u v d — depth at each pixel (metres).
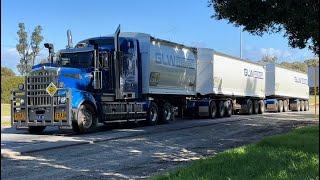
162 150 14.66
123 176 10.48
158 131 20.88
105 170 11.22
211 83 32.06
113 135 19.02
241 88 37.41
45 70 19.95
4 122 27.47
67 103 19.52
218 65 33.06
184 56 29.00
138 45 24.64
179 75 28.28
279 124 25.17
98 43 22.86
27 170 11.16
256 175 8.99
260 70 41.38
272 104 44.75
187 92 29.33
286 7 18.48
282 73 46.62
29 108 20.17
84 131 20.03
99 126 23.97
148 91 24.75
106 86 22.14
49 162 12.31
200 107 31.05
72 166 11.75
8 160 12.56
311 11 18.28
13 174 10.65
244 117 32.88
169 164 12.05
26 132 21.02
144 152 14.23
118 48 22.48
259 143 13.79
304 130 17.17
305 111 49.88
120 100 23.02
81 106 20.06
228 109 33.66
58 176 10.48
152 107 25.02
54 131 21.28
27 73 20.30
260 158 10.99
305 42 21.23
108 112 21.84
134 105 23.67
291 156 11.12
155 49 25.62
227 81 34.66
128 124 25.16
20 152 13.88
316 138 14.41
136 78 24.19
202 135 19.16
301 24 19.30
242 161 10.65
